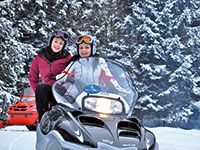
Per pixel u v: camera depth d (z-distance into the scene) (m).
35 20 15.72
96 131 2.40
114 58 20.66
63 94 2.92
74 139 2.36
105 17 21.45
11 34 11.77
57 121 2.63
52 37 3.86
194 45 21.64
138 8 20.81
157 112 19.20
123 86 3.13
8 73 11.66
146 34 19.42
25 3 14.21
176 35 19.75
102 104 2.69
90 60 3.20
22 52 12.12
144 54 19.98
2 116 11.10
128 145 2.34
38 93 3.36
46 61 3.88
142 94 19.38
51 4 17.06
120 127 2.58
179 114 19.09
